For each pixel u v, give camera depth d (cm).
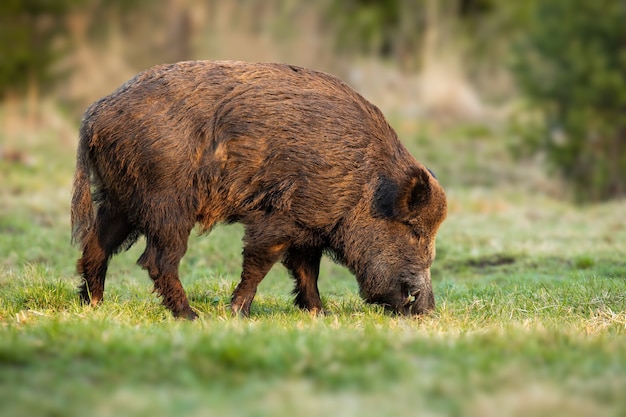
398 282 3166
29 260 4275
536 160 9594
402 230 3155
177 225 2952
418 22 11969
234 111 2956
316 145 3011
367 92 10931
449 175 8906
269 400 1686
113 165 2950
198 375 1845
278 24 9931
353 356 1980
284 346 2061
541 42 8856
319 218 3061
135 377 1830
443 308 3244
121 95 2950
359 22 11306
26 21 8556
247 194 3017
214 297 3422
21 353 1939
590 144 8569
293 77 3067
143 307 3100
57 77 8719
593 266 4306
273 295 3678
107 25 9269
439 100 10919
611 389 1773
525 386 1781
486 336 2272
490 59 12394
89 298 3102
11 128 7912
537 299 3447
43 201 5622
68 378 1823
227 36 9644
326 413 1602
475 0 12888
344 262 3178
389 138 3175
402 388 1761
